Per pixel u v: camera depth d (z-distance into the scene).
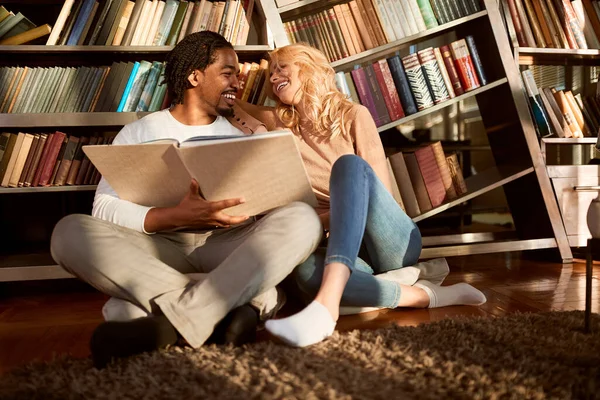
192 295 1.40
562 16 2.91
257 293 1.49
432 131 3.25
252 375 1.17
